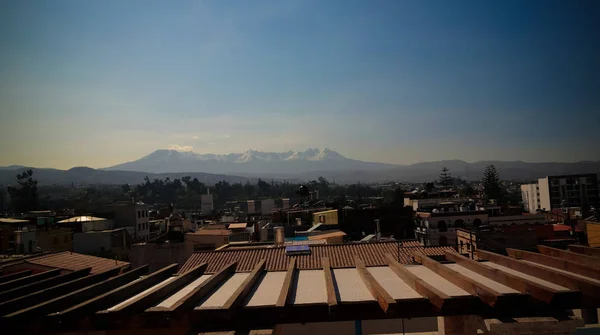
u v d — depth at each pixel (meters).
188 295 8.16
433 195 66.44
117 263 19.55
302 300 8.59
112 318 7.69
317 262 19.11
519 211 55.09
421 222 49.84
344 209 57.62
